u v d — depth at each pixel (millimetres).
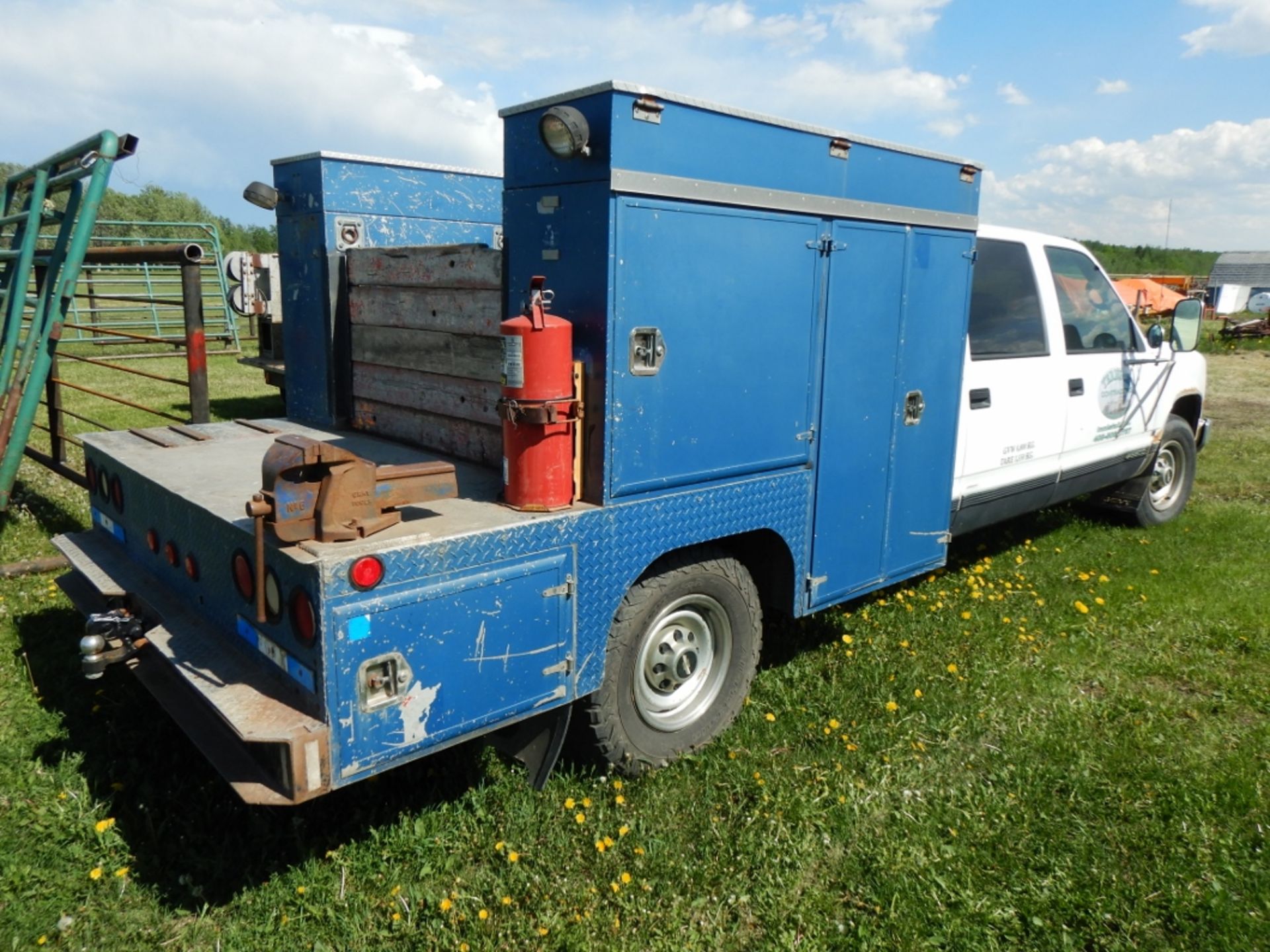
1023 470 5156
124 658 3021
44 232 16547
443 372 3621
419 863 2762
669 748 3293
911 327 3943
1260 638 4512
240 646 2756
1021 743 3508
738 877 2717
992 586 5164
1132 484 6449
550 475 2766
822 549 3725
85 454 4008
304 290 4457
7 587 4867
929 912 2594
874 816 3041
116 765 3211
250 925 2521
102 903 2600
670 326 2910
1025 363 5031
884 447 3934
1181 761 3396
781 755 3400
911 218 3791
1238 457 9297
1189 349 5867
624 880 2648
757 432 3303
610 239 2686
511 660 2668
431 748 2514
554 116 2576
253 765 2443
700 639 3420
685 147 2834
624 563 2934
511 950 2430
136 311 17938
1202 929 2541
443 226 4672
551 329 2670
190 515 2922
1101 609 4902
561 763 3262
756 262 3146
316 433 4250
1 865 2703
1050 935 2510
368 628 2316
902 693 3859
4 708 3596
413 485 2564
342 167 4262
